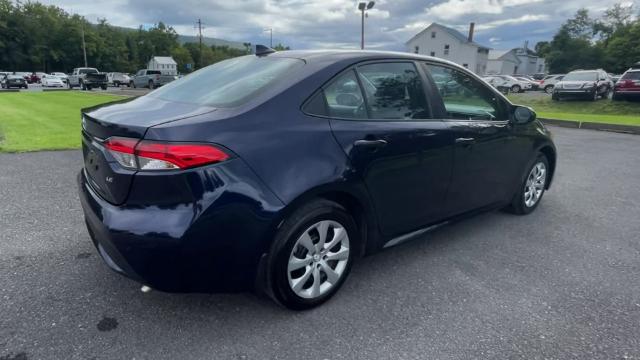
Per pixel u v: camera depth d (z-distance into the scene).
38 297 2.64
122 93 25.20
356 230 2.76
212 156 2.11
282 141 2.33
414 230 3.17
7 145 7.06
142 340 2.27
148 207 2.11
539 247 3.63
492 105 3.72
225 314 2.53
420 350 2.26
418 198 3.07
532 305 2.72
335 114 2.61
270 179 2.25
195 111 2.34
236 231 2.18
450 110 3.30
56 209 4.15
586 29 68.88
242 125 2.25
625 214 4.55
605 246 3.69
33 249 3.29
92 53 77.00
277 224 2.28
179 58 93.94
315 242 2.54
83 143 2.67
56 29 73.50
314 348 2.25
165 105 2.56
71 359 2.12
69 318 2.44
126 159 2.11
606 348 2.31
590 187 5.63
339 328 2.43
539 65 88.44
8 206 4.20
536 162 4.37
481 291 2.88
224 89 2.63
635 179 6.11
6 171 5.49
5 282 2.80
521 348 2.30
